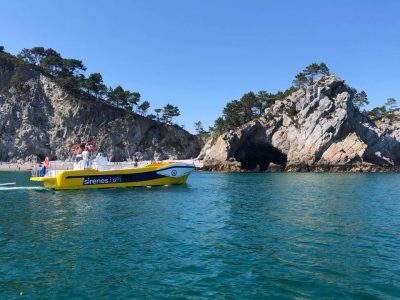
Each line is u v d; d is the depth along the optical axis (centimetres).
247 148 10631
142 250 1263
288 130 9881
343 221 1806
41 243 1357
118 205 2350
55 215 1970
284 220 1842
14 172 8238
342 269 1054
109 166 3478
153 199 2658
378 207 2312
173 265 1098
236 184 4441
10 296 864
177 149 14575
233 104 11381
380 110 13200
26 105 12494
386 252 1234
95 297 859
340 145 9081
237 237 1462
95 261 1137
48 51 14550
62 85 13050
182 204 2420
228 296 861
